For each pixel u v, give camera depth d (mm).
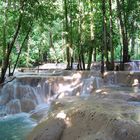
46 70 17609
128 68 14359
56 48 26000
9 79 11328
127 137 4320
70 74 12430
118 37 18125
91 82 10398
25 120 8508
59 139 5066
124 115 4926
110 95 7555
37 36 24781
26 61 22672
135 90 8672
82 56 14977
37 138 5152
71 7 15977
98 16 16156
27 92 10367
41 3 12148
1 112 9625
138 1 17078
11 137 6812
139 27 22859
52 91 10523
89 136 4613
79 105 5887
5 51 11828
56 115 5500
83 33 15664
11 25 13359
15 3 12500
